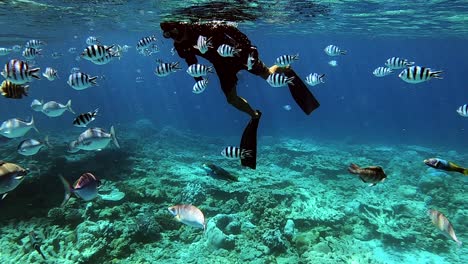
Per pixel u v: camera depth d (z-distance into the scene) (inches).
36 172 468.8
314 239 359.9
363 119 2108.8
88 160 562.9
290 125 1733.5
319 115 2217.0
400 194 513.0
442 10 740.0
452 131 1740.9
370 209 432.1
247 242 345.7
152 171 585.0
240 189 462.6
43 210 414.6
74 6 704.4
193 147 906.7
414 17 864.3
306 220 388.2
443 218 189.6
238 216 397.4
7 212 406.6
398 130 1686.8
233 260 317.1
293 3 628.7
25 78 242.8
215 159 724.7
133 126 1061.8
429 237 383.6
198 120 1795.0
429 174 547.5
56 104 336.5
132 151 697.0
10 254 326.6
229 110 2235.5
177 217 186.5
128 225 356.8
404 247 368.2
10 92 247.4
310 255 323.9
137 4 661.9
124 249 327.9
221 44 220.8
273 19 895.7
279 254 336.2
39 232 358.9
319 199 466.6
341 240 367.6
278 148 848.9
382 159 783.7
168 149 820.6
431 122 2171.5
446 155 960.9
